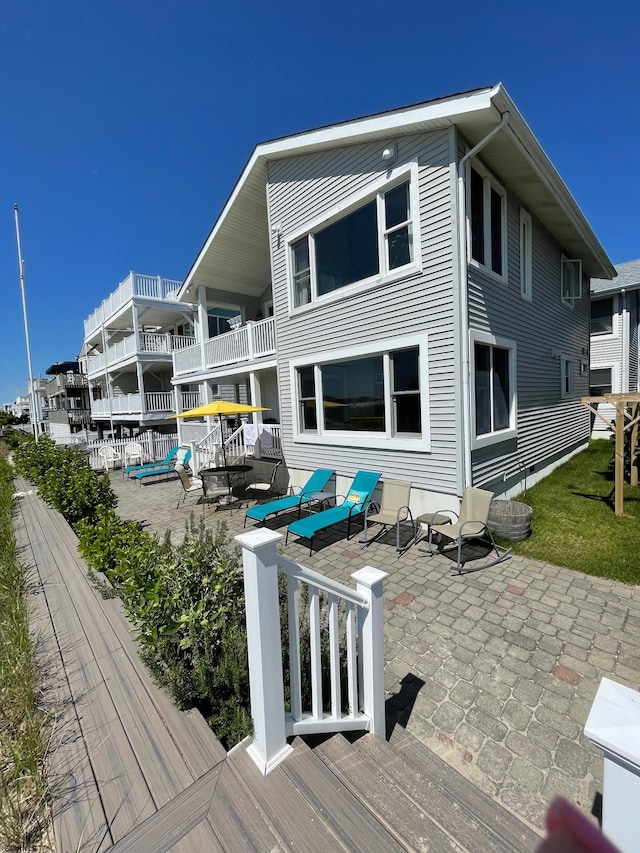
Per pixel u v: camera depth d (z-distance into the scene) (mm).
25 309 18422
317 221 7066
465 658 3020
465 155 5215
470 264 5434
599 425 14000
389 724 2381
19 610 3074
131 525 4191
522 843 1437
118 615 3105
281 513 7590
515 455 7188
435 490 5715
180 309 16422
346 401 7031
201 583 2328
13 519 6805
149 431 15180
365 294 6402
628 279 13516
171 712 2006
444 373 5449
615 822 883
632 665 2889
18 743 1751
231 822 1410
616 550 4809
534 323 8000
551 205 7434
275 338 8570
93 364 21766
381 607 2066
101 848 1357
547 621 3480
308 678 2391
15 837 1422
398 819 1532
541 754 2172
